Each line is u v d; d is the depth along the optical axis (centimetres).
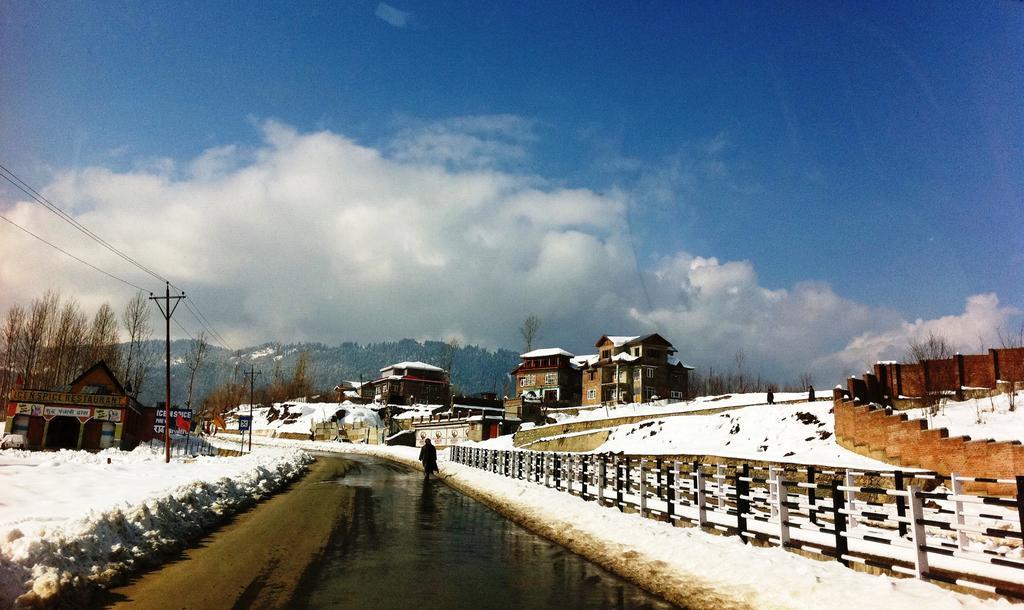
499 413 8056
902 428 2198
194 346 10719
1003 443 1777
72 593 713
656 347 7806
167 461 3306
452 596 798
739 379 9050
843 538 938
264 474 2575
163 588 785
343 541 1195
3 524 920
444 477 3303
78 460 2931
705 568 938
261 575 872
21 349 6612
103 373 5247
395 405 11819
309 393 14625
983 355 2892
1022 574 750
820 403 3425
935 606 671
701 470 1288
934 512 1066
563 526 1439
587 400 8469
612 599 819
